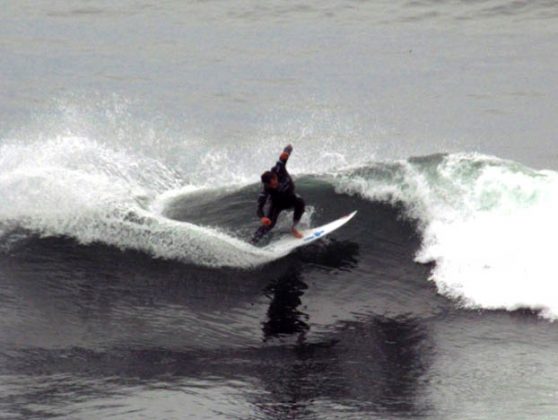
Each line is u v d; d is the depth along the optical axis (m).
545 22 121.69
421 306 47.03
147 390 39.22
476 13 126.50
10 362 41.38
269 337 44.38
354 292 48.50
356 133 85.94
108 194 56.00
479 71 105.69
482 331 44.41
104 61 109.62
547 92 98.12
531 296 46.28
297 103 95.56
